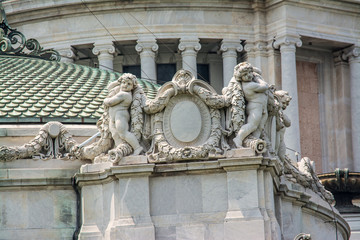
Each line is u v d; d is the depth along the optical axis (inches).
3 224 2564.0
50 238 2564.0
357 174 4753.9
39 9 6309.1
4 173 2564.0
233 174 2463.1
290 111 6151.6
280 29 6269.7
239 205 2452.0
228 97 2495.1
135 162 2475.4
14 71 3147.1
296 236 2605.8
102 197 2532.0
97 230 2524.6
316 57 6540.4
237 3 6328.7
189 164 2472.9
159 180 2486.5
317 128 6501.0
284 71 6230.3
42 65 3270.2
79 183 2546.8
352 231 4685.0
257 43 6328.7
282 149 2699.3
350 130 6515.8
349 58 6505.9
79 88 2992.1
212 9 6323.8
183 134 2492.6
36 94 2903.5
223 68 6378.0
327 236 3014.3
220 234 2455.7
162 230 2464.3
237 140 2480.3
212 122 2497.5
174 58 6437.0
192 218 2469.2
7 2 6338.6
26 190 2576.3
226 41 6314.0
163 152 2482.8
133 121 2502.5
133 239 2444.6
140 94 2519.7
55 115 2751.0
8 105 2812.5
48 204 2573.8
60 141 2618.1
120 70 6451.8
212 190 2472.9
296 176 2864.2
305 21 6343.5
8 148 2578.7
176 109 2503.7
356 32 6496.1
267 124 2556.6
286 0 6269.7
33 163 2596.0
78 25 6323.8
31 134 2630.4
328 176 4753.9
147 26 6304.1
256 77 2517.2
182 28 6294.3
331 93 6560.0
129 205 2466.8
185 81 2503.7
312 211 2910.9
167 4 6299.2
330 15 6417.3
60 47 6314.0
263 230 2432.3
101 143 2564.0
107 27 6304.1
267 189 2482.8
